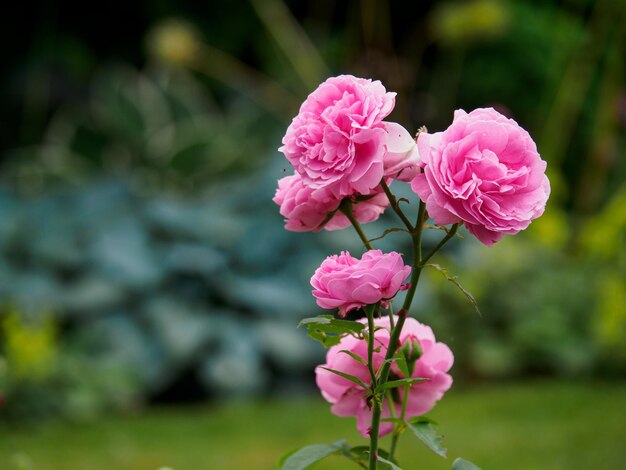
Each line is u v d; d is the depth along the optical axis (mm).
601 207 8750
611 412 4895
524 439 4395
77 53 11227
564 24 9773
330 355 1623
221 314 6160
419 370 1597
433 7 11188
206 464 4133
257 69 11297
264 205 6867
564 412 4930
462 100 10398
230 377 5770
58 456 4367
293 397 5871
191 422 5051
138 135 7883
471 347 6125
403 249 6496
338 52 10219
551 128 8570
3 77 11164
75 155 8078
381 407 1514
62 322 6086
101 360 5629
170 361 5820
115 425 5035
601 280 6410
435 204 1365
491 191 1365
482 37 8438
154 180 7574
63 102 11008
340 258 1468
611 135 8602
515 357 6121
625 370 5984
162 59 7930
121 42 11562
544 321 6188
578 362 6066
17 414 5066
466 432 4566
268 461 4156
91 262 6379
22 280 6270
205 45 10836
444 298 6223
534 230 7164
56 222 6820
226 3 11086
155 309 6055
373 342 1494
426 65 11094
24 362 5121
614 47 9055
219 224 6590
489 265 6367
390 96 1414
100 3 11297
